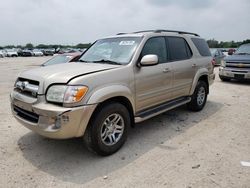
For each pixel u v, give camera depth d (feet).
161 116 18.47
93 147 11.50
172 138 14.28
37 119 11.02
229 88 30.86
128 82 12.64
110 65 12.88
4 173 10.55
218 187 9.46
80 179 10.14
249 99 24.44
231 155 12.05
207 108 20.86
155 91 14.58
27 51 174.19
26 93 11.80
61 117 10.17
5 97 25.43
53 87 10.69
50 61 28.25
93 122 11.16
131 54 13.51
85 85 10.75
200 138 14.26
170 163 11.33
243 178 10.05
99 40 16.80
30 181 9.98
